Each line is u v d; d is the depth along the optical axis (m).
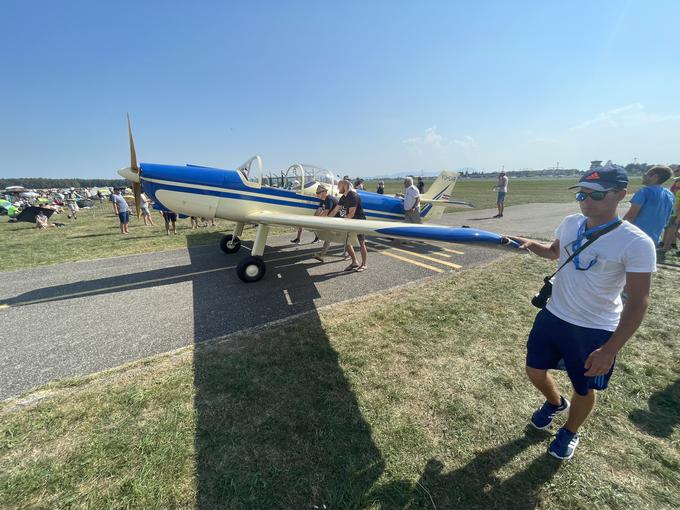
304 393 2.19
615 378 2.32
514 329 3.12
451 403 2.10
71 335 3.05
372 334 3.03
